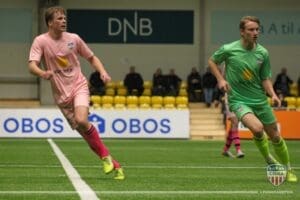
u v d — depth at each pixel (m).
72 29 53.81
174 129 42.84
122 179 16.48
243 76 16.33
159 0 54.31
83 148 32.16
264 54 16.33
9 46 53.34
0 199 12.56
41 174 18.02
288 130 42.81
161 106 47.66
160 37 54.47
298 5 54.59
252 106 16.44
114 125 42.34
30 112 41.97
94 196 13.05
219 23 54.81
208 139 44.34
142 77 54.47
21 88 53.53
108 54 54.16
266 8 54.66
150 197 13.02
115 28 54.12
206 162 24.17
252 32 16.09
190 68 54.69
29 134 41.97
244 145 36.66
